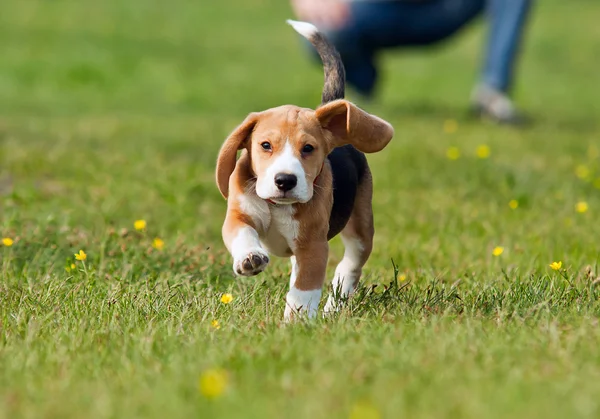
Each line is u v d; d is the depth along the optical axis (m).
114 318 8.17
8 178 16.00
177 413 5.77
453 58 40.66
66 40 38.50
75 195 14.53
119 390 6.30
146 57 37.03
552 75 38.31
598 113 30.36
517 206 14.70
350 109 8.32
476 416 5.65
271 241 8.55
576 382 6.32
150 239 11.89
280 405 5.88
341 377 6.37
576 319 8.03
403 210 14.75
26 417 5.80
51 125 22.50
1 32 38.94
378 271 10.86
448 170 17.83
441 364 6.70
